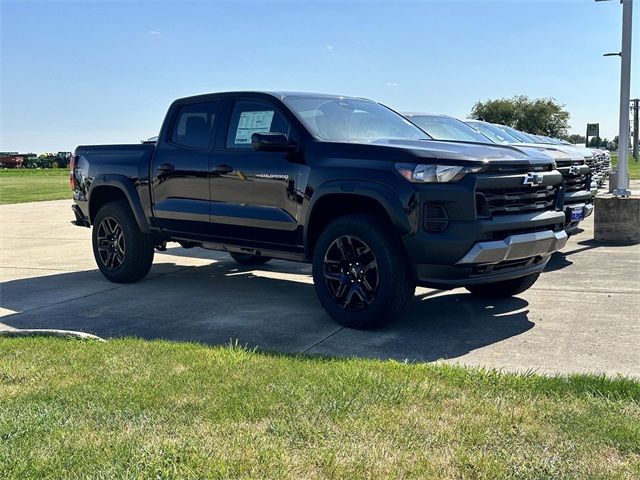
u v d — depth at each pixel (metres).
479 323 5.68
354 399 3.61
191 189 6.69
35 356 4.48
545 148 9.23
